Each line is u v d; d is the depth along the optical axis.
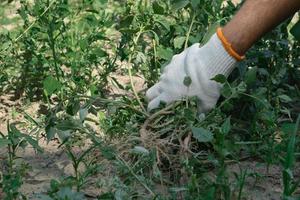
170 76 1.36
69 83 1.57
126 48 1.58
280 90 1.48
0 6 2.32
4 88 1.67
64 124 1.27
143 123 1.38
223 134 1.18
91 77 1.58
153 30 1.56
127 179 1.19
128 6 1.56
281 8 1.26
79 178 1.21
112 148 1.27
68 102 1.48
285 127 1.25
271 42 1.56
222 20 1.56
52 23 1.54
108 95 1.63
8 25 2.13
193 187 1.11
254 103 1.41
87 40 1.60
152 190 1.18
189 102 1.34
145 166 1.24
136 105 1.45
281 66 1.51
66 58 1.61
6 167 1.30
